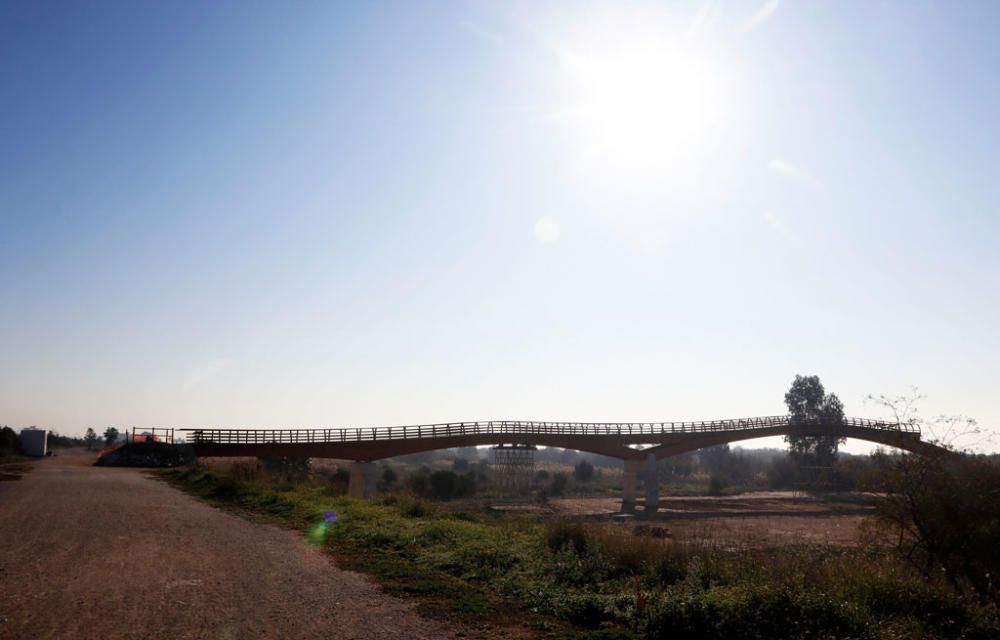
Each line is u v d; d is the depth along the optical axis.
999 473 15.78
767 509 65.88
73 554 14.82
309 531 19.62
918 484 16.22
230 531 19.23
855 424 85.81
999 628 10.23
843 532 40.22
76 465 54.09
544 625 10.22
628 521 50.09
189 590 11.68
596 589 12.67
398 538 17.88
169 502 26.73
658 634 9.82
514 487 74.56
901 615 10.63
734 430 79.69
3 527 18.62
